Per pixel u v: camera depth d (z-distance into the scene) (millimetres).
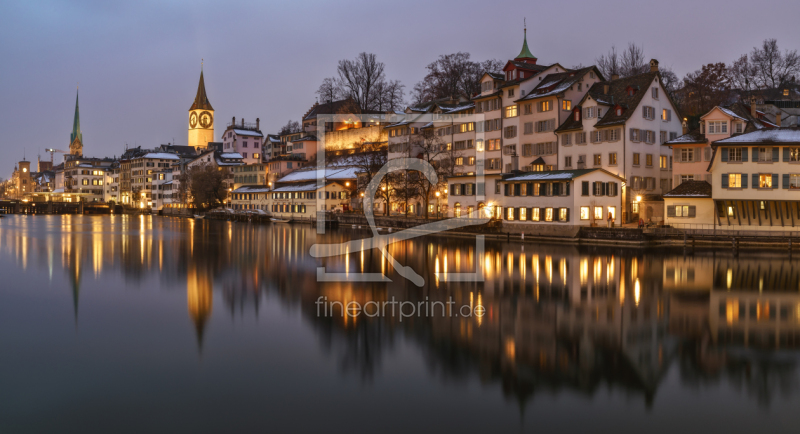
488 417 19469
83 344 27453
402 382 22516
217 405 20516
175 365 24531
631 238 64562
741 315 32250
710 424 18844
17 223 135125
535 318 31828
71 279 45625
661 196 75812
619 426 18734
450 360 24953
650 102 78812
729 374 23062
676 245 64750
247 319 32062
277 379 22922
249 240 83062
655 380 22438
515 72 92562
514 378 22797
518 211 76812
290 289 41000
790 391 21312
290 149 181875
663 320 31203
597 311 33375
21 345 27266
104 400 20938
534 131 87750
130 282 44219
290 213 137750
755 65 112188
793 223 62344
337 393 21516
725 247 62000
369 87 143625
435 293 39031
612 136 76500
